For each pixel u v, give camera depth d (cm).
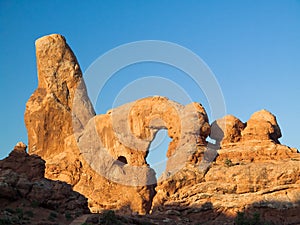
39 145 8675
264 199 6688
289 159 7050
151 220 6450
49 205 6219
